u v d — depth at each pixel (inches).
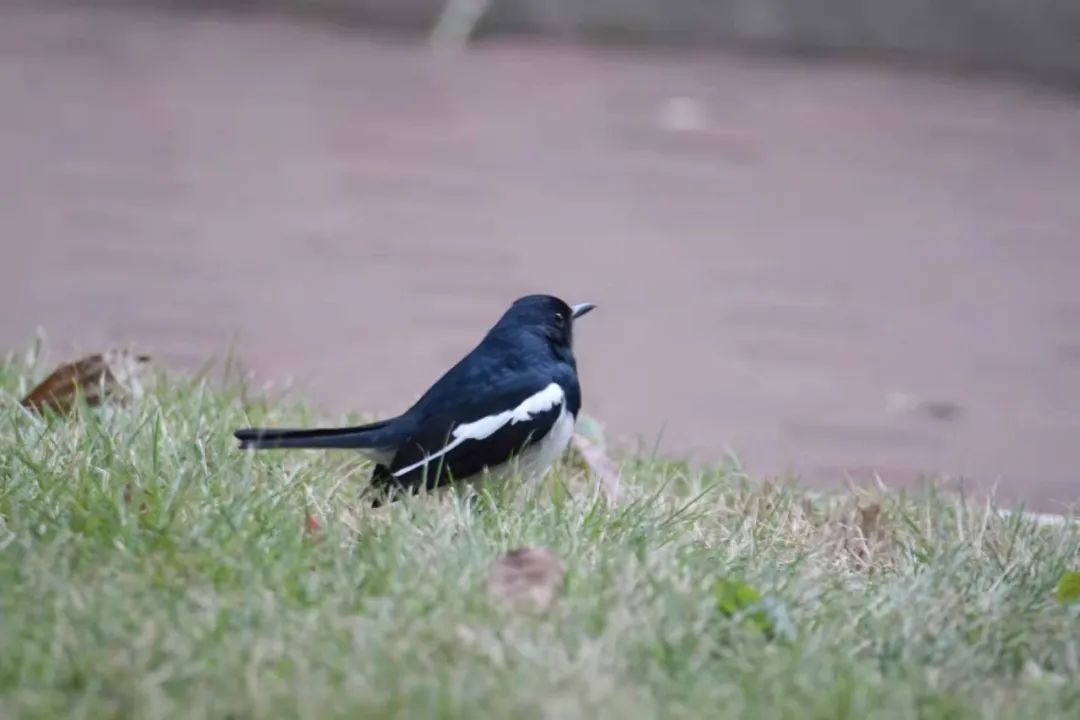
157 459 303.4
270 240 657.6
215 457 315.9
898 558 306.2
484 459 313.9
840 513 337.1
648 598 251.6
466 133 805.2
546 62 925.8
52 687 215.3
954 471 455.2
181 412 355.9
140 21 953.5
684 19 965.2
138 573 253.9
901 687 231.8
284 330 558.9
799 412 509.0
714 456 452.8
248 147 765.3
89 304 573.3
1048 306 639.1
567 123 830.5
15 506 282.7
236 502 283.7
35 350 414.6
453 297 606.2
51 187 698.8
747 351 571.8
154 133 774.5
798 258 679.7
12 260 612.4
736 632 244.7
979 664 248.7
